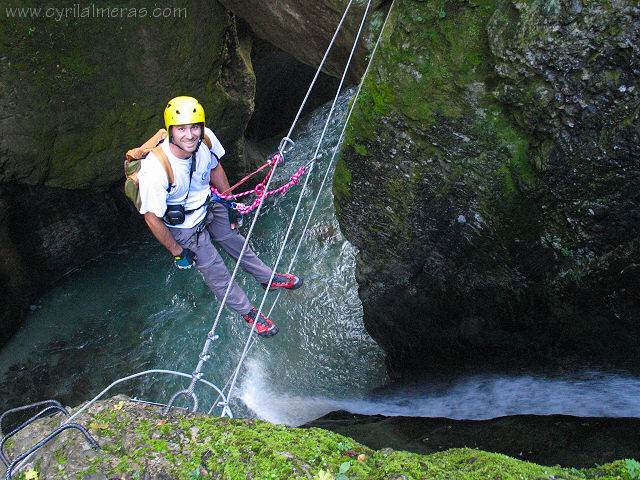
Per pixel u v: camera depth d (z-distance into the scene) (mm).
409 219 5672
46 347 9000
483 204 5141
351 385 8047
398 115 5113
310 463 2594
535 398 5676
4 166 8008
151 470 2586
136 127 8602
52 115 7938
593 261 4777
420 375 6871
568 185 4570
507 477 2525
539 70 4293
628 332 4875
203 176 3383
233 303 3795
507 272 5391
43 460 2719
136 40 7953
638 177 4219
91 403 3012
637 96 4000
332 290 9266
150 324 9320
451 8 4699
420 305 6336
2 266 8875
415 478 2490
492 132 4805
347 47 6660
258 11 7398
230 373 8609
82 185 8758
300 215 10633
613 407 5074
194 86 8750
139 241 10883
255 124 12305
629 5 3789
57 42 7523
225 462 2594
